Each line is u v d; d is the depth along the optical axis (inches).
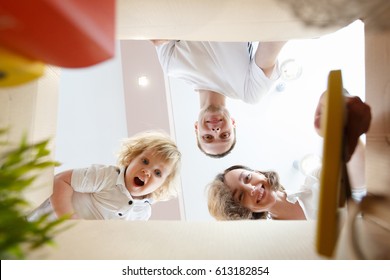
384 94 17.5
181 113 65.5
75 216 35.9
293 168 62.8
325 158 11.1
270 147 63.7
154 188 42.8
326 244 10.7
